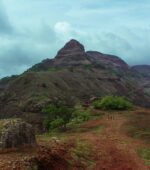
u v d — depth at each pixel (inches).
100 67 6653.5
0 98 4197.8
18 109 3718.0
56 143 968.3
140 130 1670.8
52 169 787.4
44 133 1761.8
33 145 861.8
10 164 720.3
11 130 836.0
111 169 987.9
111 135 1505.9
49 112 2090.3
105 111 2486.5
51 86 4350.4
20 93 4124.0
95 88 5398.6
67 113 2053.4
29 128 870.4
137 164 1096.8
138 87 7431.1
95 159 1012.5
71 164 867.4
